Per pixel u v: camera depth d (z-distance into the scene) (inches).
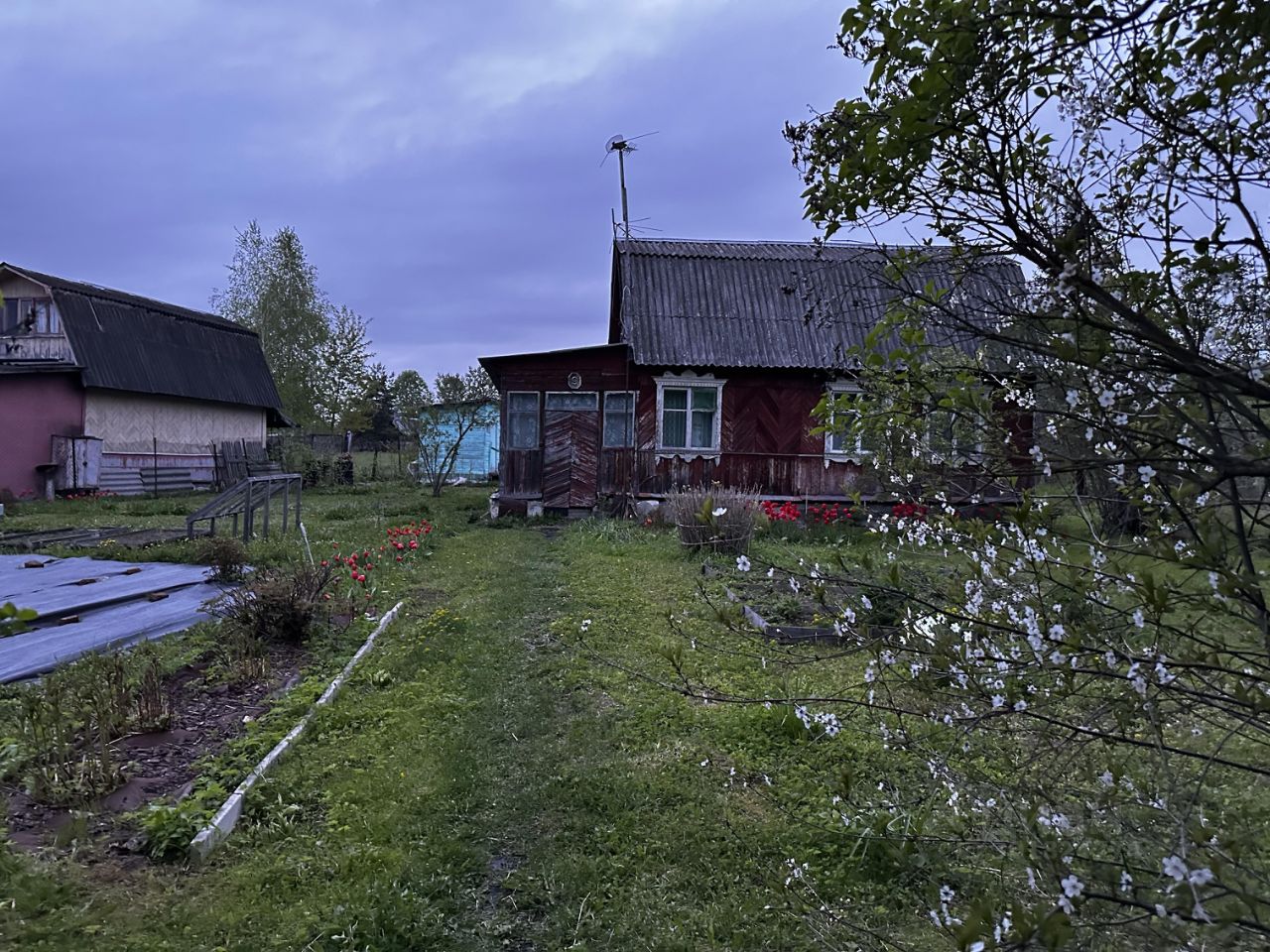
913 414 90.2
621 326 664.4
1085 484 82.3
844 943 106.7
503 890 132.0
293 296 1498.5
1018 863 78.8
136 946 112.1
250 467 1044.5
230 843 139.9
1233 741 82.1
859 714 185.3
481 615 302.5
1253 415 65.6
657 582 356.2
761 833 144.9
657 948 116.6
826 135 92.7
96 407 844.0
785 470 629.3
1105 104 74.3
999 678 80.1
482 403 964.0
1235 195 74.7
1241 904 58.0
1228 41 68.9
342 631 271.0
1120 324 73.5
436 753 177.6
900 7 75.5
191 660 236.2
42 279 829.2
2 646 251.0
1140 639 77.3
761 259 698.8
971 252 86.8
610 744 184.7
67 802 150.2
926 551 117.3
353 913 120.3
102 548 422.3
